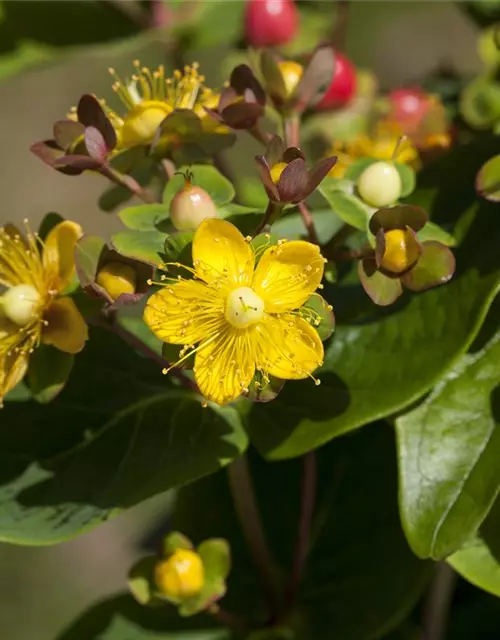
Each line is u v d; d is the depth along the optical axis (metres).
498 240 0.36
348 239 0.39
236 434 0.37
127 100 0.38
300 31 0.44
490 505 0.35
